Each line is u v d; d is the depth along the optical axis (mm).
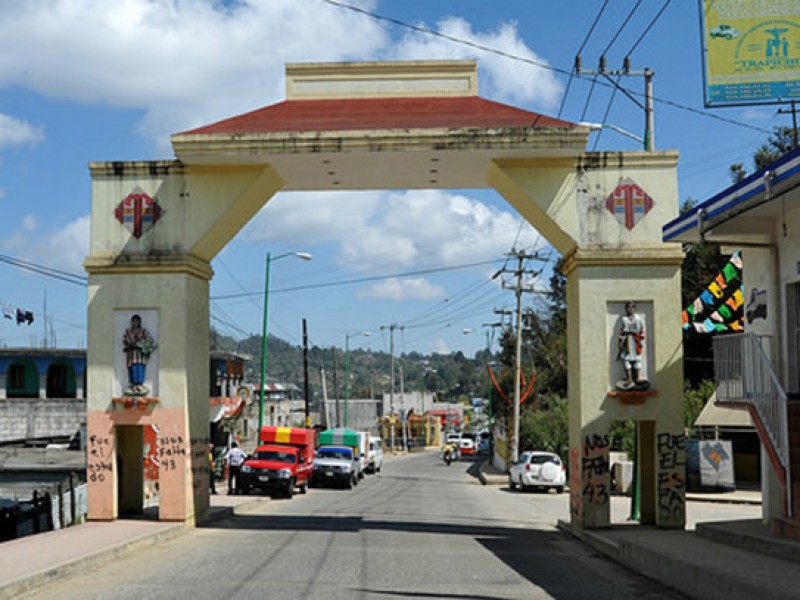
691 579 10531
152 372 18375
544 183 18375
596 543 16000
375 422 111312
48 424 42531
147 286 18500
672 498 17578
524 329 62594
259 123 18922
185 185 18719
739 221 15359
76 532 16062
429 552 14945
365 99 20375
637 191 18297
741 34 16359
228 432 49281
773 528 12727
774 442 13000
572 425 18703
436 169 19500
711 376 38781
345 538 16922
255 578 11672
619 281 18016
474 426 150625
